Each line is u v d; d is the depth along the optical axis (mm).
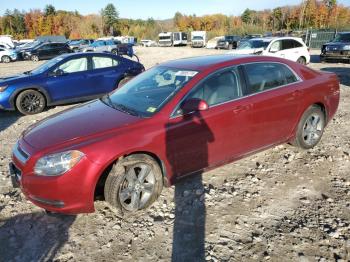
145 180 3672
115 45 35531
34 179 3291
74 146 3299
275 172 4531
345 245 3127
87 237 3318
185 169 3891
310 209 3689
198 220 3535
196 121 3803
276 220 3514
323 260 2947
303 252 3049
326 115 5277
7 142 6219
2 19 89062
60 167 3234
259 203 3816
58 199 3275
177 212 3680
